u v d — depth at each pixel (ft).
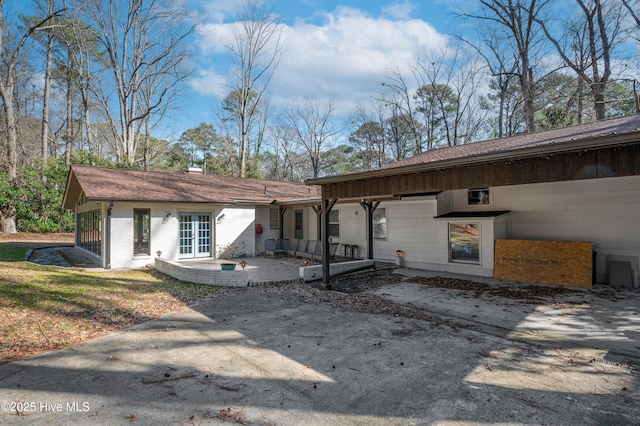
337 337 16.74
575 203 30.30
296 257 47.60
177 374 12.64
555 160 16.30
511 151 16.53
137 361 13.79
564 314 20.45
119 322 18.92
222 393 11.24
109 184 41.24
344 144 140.26
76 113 112.57
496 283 29.91
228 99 122.21
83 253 48.80
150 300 23.67
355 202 44.01
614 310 21.15
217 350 15.06
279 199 52.06
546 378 12.24
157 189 44.24
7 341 15.24
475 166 19.19
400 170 21.83
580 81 65.46
